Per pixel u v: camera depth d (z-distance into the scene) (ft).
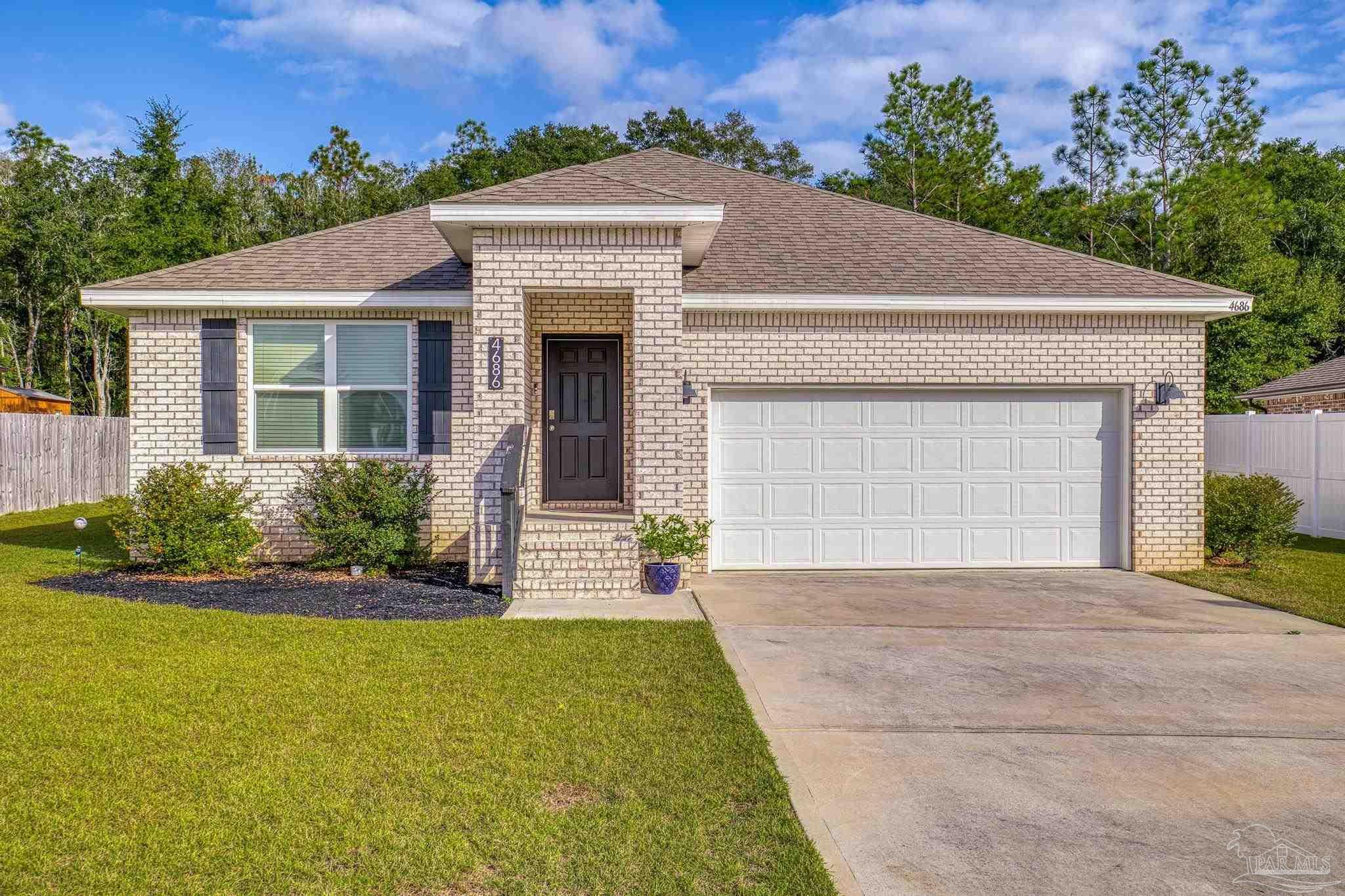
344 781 13.37
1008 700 18.37
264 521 35.45
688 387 34.32
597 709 16.90
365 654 20.62
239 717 16.06
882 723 16.80
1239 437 54.60
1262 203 96.12
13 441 57.41
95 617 23.93
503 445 30.17
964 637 23.81
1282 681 19.86
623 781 13.58
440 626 23.81
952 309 34.47
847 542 35.45
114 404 121.08
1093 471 35.91
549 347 37.88
